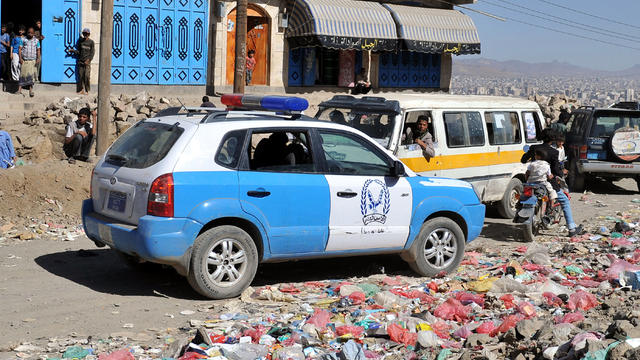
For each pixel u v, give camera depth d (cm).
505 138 1229
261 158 751
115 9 2181
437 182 852
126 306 687
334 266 888
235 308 683
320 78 2720
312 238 759
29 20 2270
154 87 2278
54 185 1148
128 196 709
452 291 772
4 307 663
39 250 907
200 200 691
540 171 1139
